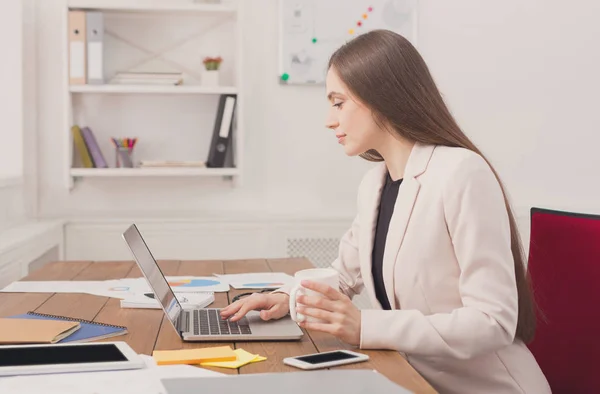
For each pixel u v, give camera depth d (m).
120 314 1.65
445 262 1.41
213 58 3.44
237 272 2.32
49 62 3.52
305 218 3.62
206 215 3.65
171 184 3.63
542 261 1.70
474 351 1.30
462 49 3.71
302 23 3.60
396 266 1.44
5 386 1.07
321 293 1.33
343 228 3.66
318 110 3.69
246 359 1.24
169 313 1.44
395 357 1.26
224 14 3.52
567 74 3.77
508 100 3.74
